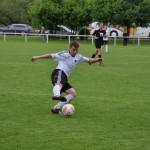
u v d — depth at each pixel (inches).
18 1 3663.9
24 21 3774.6
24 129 458.6
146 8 2576.3
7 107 572.1
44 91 708.0
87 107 582.6
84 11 2760.8
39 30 3307.1
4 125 474.6
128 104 609.3
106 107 585.0
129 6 2578.7
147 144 412.5
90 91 719.7
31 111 549.3
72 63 535.8
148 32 2962.6
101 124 486.9
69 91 538.6
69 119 508.7
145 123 496.1
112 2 2628.0
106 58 1427.2
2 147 395.9
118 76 933.8
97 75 944.3
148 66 1170.6
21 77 881.5
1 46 1964.8
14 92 692.7
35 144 406.6
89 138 428.8
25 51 1659.7
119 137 434.6
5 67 1067.9
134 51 1812.3
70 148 395.9
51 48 1873.8
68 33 2915.8
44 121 495.5
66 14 2783.0
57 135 437.4
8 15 3686.0
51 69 1040.8
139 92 719.7
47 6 2780.5
